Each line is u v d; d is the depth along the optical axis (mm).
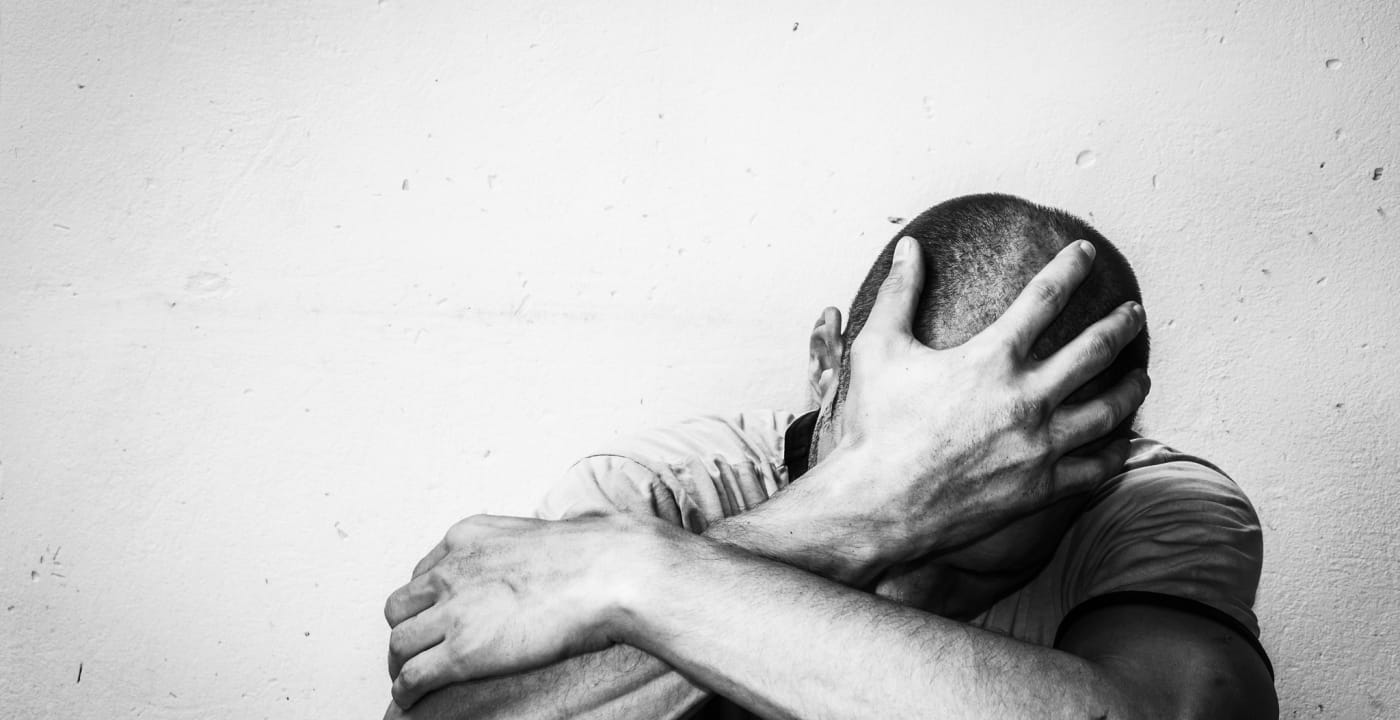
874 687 645
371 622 1226
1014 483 740
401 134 1304
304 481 1242
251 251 1275
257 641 1219
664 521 729
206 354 1258
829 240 1311
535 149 1310
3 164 1277
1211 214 1326
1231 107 1343
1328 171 1336
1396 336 1312
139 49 1301
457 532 772
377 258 1282
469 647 709
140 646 1213
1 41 1297
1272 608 1269
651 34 1331
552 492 872
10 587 1214
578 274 1292
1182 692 696
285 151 1294
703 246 1304
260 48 1308
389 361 1266
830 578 731
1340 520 1280
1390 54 1360
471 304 1280
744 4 1341
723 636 664
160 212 1277
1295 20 1360
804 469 895
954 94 1337
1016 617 856
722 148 1320
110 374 1249
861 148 1326
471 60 1319
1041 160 1328
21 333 1251
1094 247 783
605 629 691
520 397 1269
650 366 1281
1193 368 1301
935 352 751
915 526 736
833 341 864
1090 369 742
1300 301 1313
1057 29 1351
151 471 1237
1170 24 1355
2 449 1231
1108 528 837
